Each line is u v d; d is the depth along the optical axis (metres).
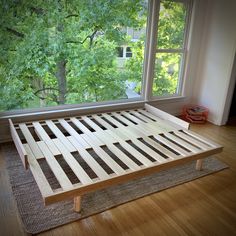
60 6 2.85
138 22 3.33
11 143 2.75
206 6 3.61
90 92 3.41
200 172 2.40
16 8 2.60
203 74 3.83
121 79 3.52
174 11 3.47
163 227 1.71
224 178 2.33
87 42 3.17
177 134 2.69
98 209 1.82
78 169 1.92
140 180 2.21
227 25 3.36
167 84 3.85
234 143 3.09
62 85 3.21
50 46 2.93
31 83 2.99
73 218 1.73
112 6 3.13
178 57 3.79
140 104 3.53
